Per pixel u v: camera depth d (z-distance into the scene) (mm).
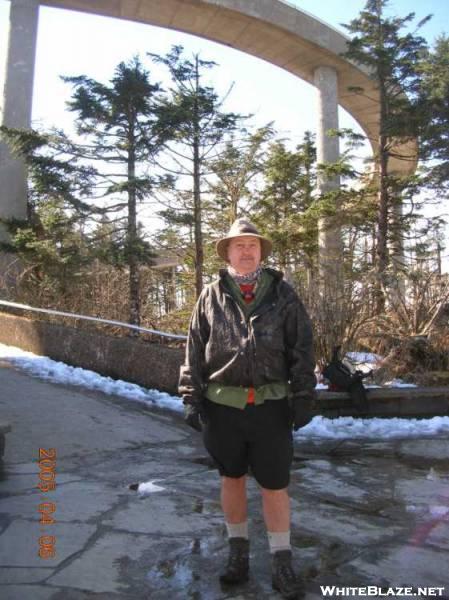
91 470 4781
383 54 14430
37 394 7359
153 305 15773
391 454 5645
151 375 8070
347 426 6773
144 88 12320
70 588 2820
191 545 3354
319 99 22516
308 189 18891
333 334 8305
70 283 13055
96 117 12484
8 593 2756
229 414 2918
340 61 22328
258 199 17188
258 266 3084
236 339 2902
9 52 17734
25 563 3068
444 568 3127
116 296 12984
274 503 2914
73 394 7551
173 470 4863
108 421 6371
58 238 13086
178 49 12867
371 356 8734
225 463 2953
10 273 14344
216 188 15625
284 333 2977
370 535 3561
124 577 2953
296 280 9281
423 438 6332
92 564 3078
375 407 7164
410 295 9719
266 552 3289
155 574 2994
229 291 2996
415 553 3307
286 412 2959
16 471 4648
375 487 4562
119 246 12242
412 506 4117
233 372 2887
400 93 15320
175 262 18828
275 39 21703
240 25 21156
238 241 3057
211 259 15688
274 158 17578
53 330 10352
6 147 16703
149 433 6051
